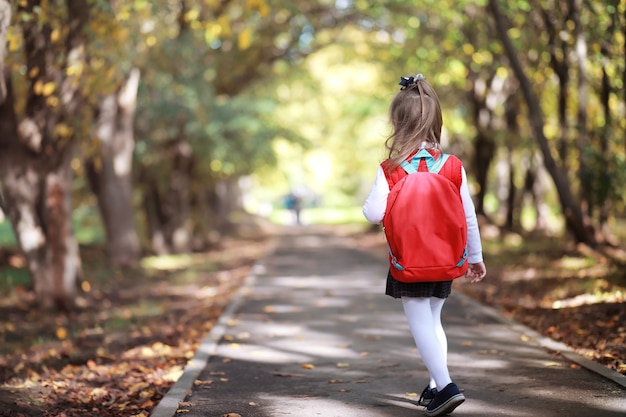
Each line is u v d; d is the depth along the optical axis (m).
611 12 13.28
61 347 9.12
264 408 5.50
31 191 12.19
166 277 18.27
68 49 11.27
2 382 7.03
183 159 24.92
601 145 16.94
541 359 6.79
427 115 4.84
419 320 4.88
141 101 20.27
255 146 22.80
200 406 5.60
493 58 20.98
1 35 9.30
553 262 16.34
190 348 8.28
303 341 8.31
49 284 12.34
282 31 26.06
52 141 12.01
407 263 4.71
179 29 17.92
